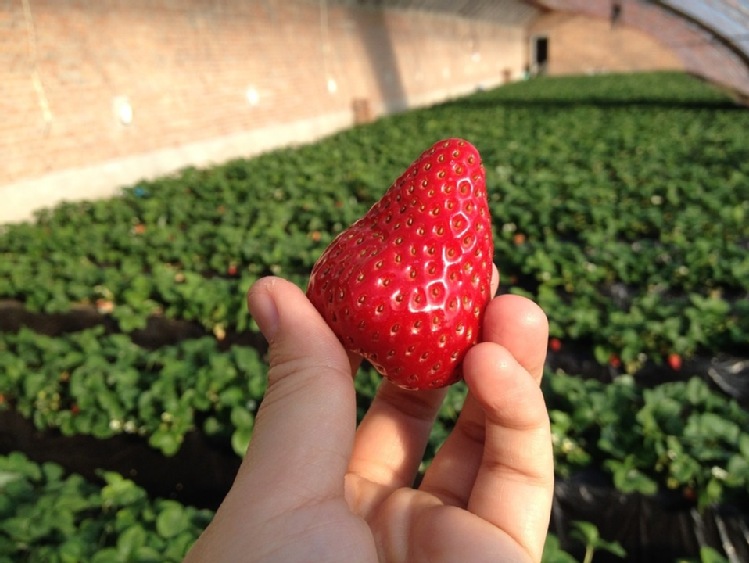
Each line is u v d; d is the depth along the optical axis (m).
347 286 0.12
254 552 0.10
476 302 0.12
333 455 0.11
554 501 0.30
